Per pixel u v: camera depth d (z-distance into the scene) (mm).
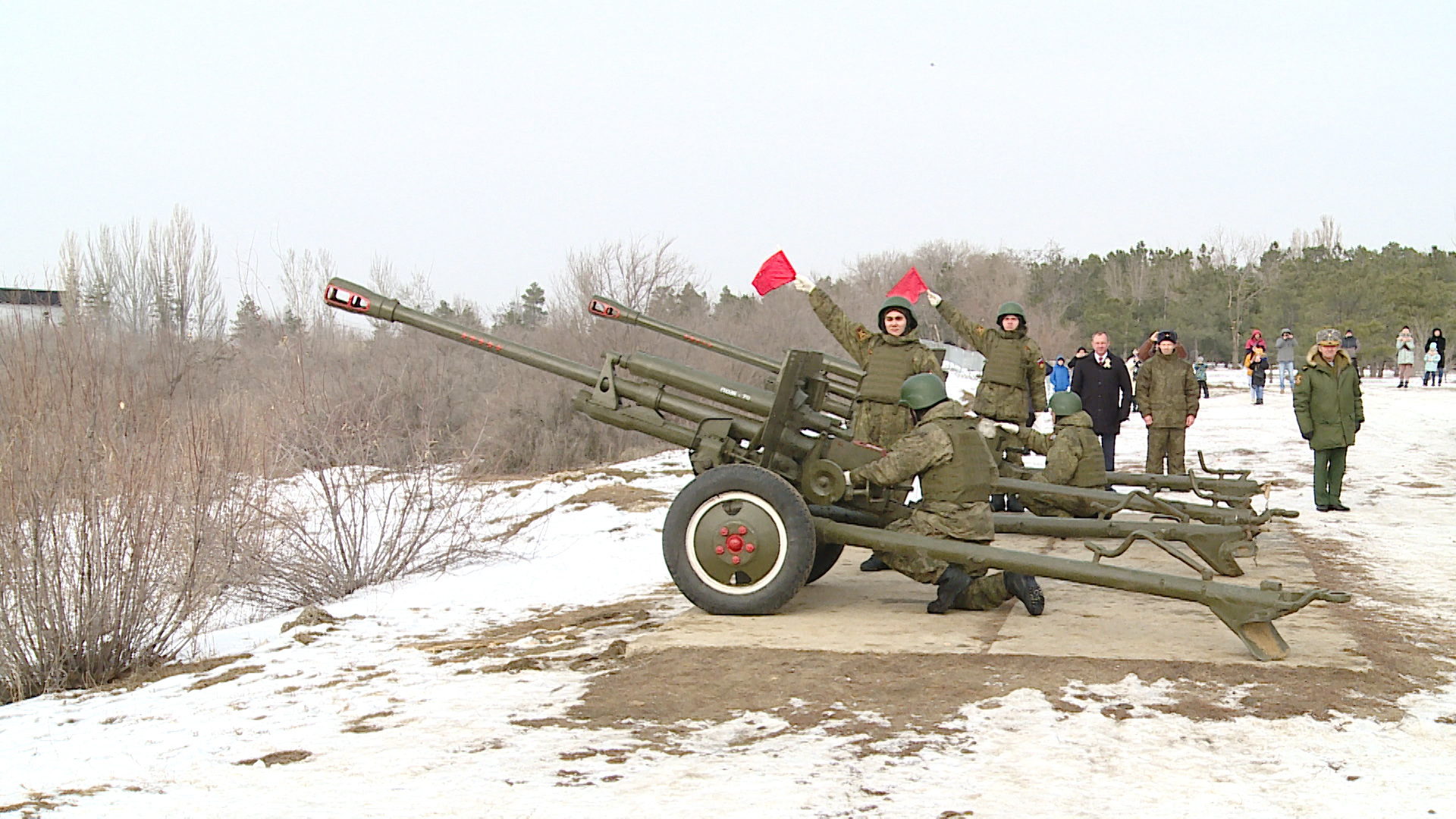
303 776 4648
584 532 13266
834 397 11586
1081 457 10477
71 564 7684
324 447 11727
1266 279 96750
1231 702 5301
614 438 26000
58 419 8289
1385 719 5078
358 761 4812
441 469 13938
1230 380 53656
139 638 7906
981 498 7332
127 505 7934
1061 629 6762
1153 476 11023
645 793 4293
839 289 57281
